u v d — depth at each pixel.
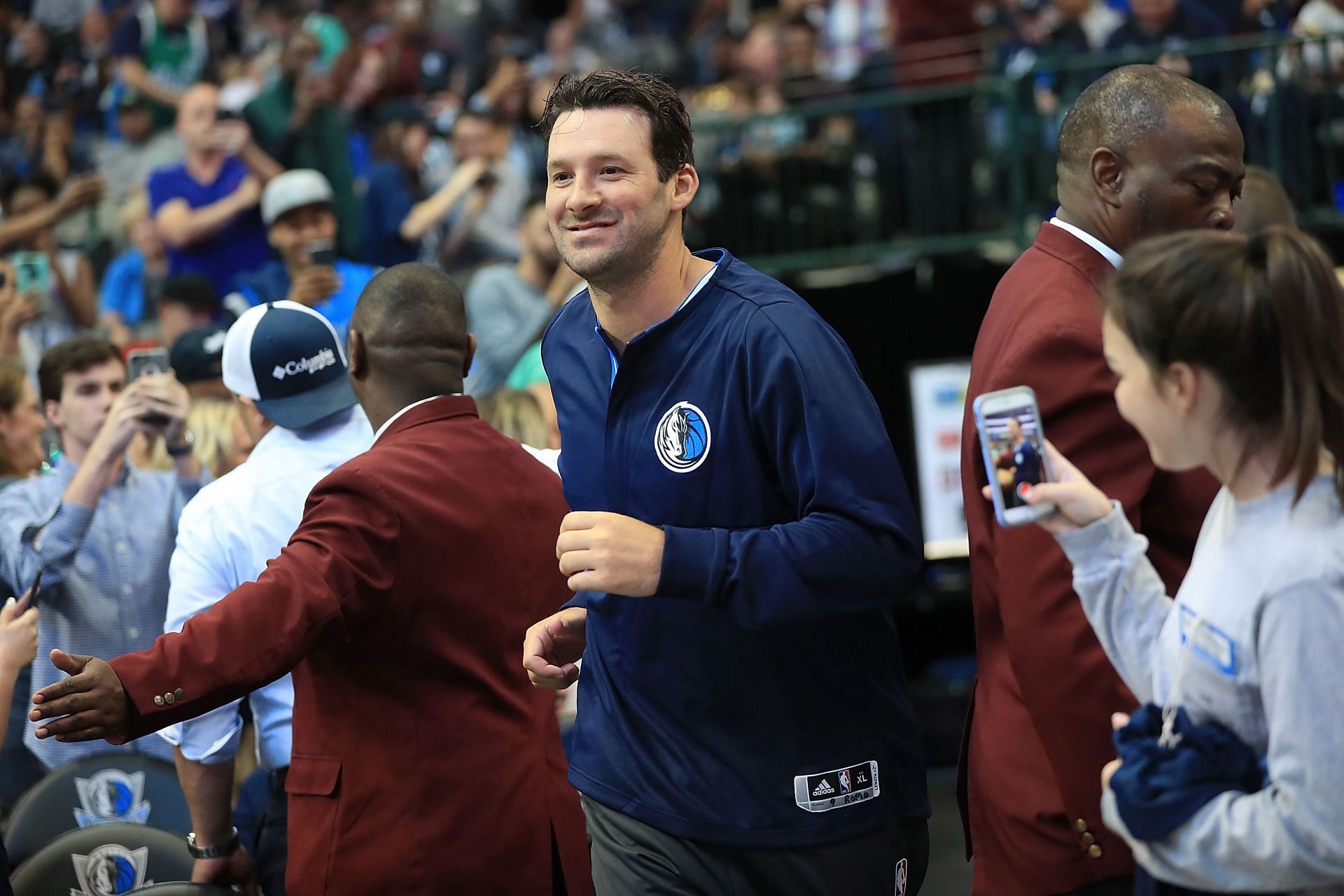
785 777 3.42
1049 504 2.49
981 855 3.25
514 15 16.86
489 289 8.47
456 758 3.60
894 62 10.70
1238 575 2.31
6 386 5.76
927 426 9.04
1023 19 11.41
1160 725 2.42
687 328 3.40
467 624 3.64
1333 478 2.27
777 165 9.55
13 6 16.73
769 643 3.38
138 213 10.99
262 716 4.18
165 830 4.37
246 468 4.18
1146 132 3.12
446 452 3.71
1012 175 8.91
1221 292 2.27
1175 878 2.33
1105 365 2.99
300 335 4.14
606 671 3.58
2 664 4.03
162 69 14.79
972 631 9.15
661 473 3.41
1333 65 8.15
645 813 3.48
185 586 4.08
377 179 10.05
